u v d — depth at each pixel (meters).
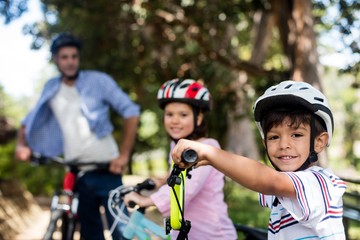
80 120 4.39
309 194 1.81
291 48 7.79
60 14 9.49
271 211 2.07
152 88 13.47
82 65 9.91
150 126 24.89
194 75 9.82
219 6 8.80
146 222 2.98
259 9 8.81
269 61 15.71
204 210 2.85
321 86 7.62
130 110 4.47
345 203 4.46
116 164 4.31
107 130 4.44
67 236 4.20
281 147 1.95
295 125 1.92
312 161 1.95
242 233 3.18
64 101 4.43
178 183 1.79
